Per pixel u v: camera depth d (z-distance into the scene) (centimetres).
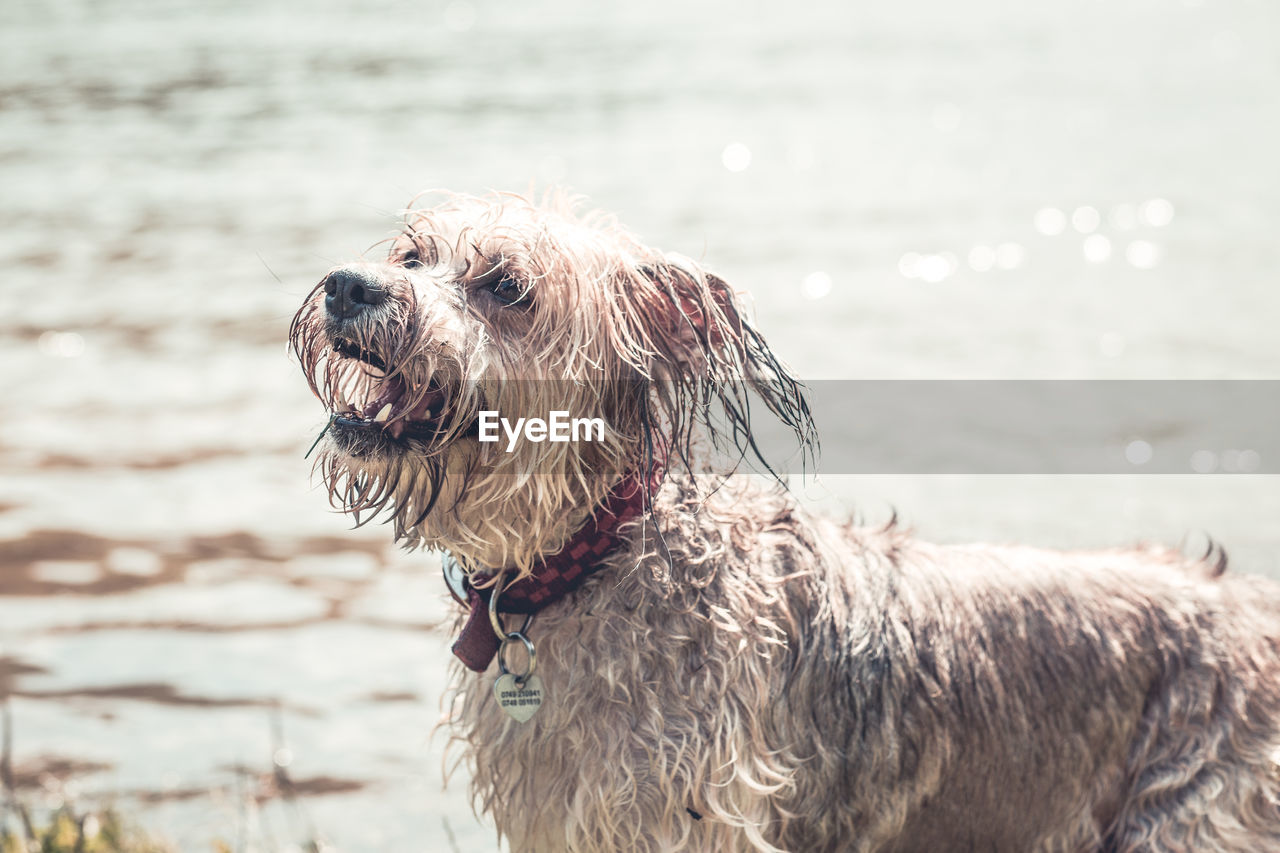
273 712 593
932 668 369
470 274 339
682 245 1584
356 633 671
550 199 392
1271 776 367
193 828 500
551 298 336
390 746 564
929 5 5262
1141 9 5059
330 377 352
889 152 2316
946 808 374
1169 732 373
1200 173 2044
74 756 555
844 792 362
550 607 343
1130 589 388
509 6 5325
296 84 3241
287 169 2169
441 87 3198
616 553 342
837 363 1105
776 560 363
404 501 339
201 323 1308
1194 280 1391
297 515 831
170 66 3541
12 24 4488
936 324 1230
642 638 336
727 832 338
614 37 4244
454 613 378
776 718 350
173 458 938
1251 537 728
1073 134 2470
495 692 340
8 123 2705
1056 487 816
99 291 1440
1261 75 3222
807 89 3145
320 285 346
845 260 1508
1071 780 378
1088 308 1285
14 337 1268
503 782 353
